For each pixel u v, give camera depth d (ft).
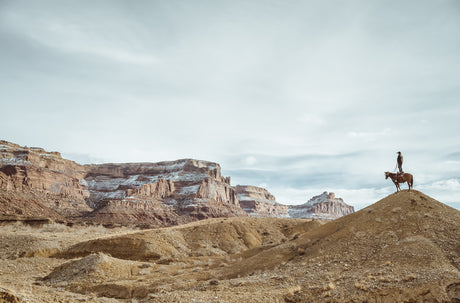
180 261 181.57
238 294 85.97
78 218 626.23
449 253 85.35
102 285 114.93
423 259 84.23
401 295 72.54
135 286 111.04
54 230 339.77
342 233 112.78
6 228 318.45
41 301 72.38
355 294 76.23
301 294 81.66
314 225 288.92
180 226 287.28
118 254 199.52
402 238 97.25
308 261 104.42
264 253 123.03
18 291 74.90
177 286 105.40
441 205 110.83
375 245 98.84
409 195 115.03
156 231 238.07
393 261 87.25
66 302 80.38
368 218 113.80
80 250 204.23
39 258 187.62
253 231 273.33
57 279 133.69
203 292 91.15
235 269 116.98
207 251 223.71
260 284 94.58
